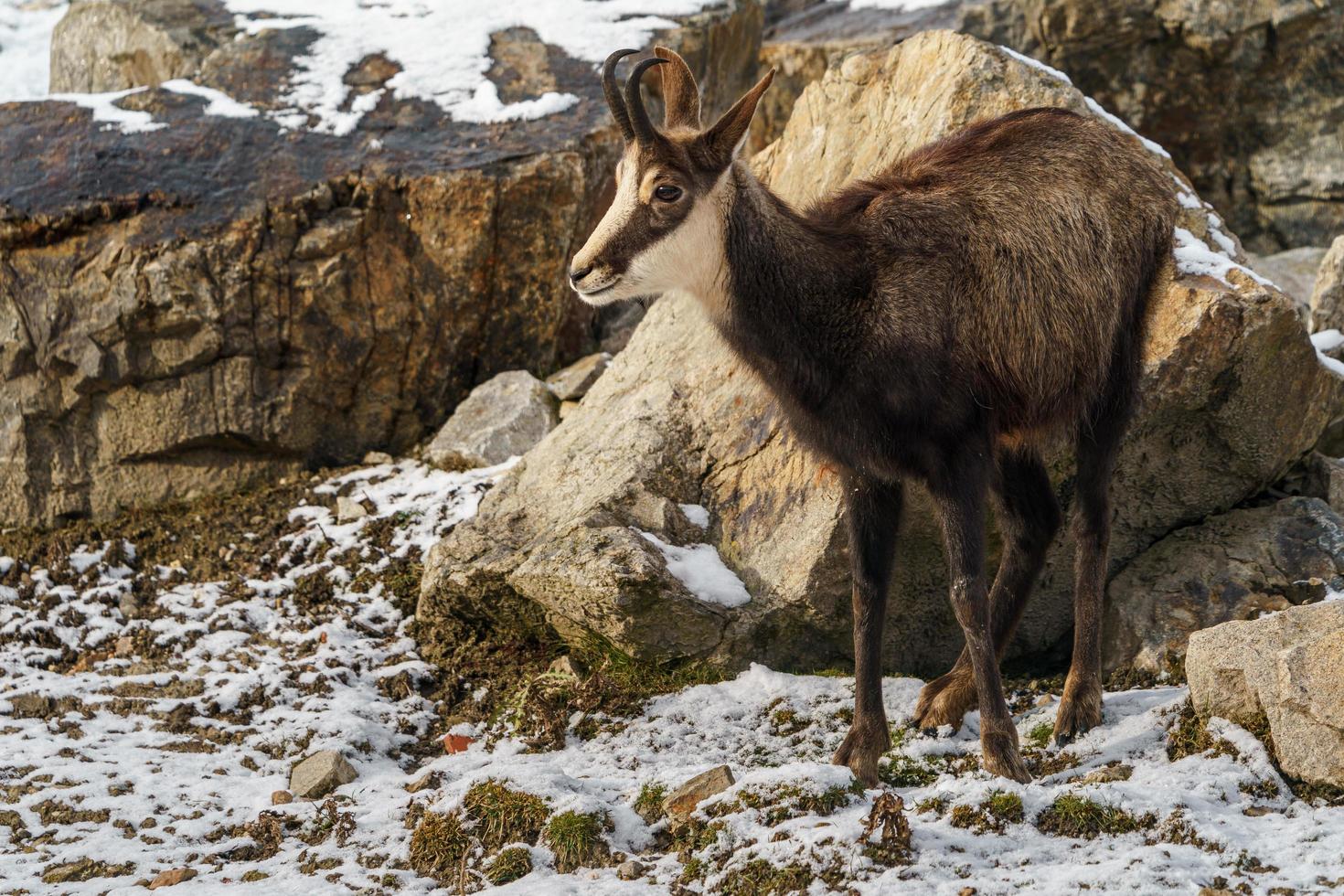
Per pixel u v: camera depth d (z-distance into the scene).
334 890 17.12
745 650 22.55
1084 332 19.59
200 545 28.14
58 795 19.91
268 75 34.12
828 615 22.48
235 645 24.89
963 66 25.31
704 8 38.03
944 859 15.59
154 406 29.89
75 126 31.83
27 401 29.53
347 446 31.50
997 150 20.00
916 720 20.33
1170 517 23.56
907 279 18.62
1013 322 18.95
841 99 28.23
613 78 19.16
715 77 38.91
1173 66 45.03
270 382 30.38
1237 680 17.55
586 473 24.77
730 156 18.89
